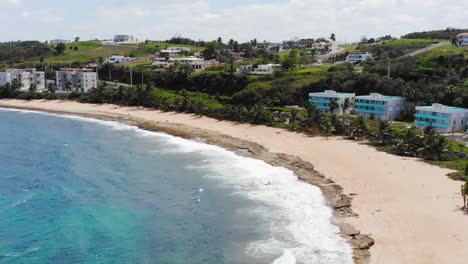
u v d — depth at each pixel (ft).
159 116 510.58
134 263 173.88
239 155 330.95
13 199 248.52
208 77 625.82
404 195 225.97
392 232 184.85
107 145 383.45
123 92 602.85
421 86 462.60
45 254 181.98
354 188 242.78
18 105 652.07
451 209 204.64
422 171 264.31
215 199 239.71
